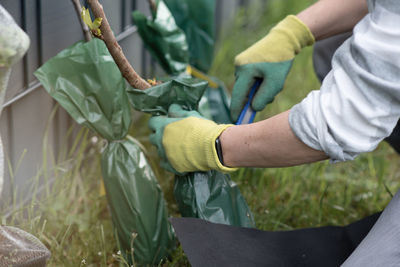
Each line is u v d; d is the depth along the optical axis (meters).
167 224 1.48
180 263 1.50
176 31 1.67
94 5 1.15
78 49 1.31
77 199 1.69
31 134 1.61
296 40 1.48
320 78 1.80
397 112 1.01
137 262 1.47
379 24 0.99
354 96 1.00
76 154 1.86
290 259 1.33
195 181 1.37
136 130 2.08
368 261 1.12
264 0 3.39
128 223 1.42
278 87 1.48
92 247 1.54
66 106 1.33
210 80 1.87
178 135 1.28
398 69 0.98
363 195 1.90
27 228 1.47
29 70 1.48
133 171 1.39
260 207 1.80
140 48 2.11
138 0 2.01
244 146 1.16
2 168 1.09
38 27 1.48
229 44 2.82
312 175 1.96
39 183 1.70
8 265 1.12
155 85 1.38
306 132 1.05
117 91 1.35
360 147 1.03
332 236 1.41
